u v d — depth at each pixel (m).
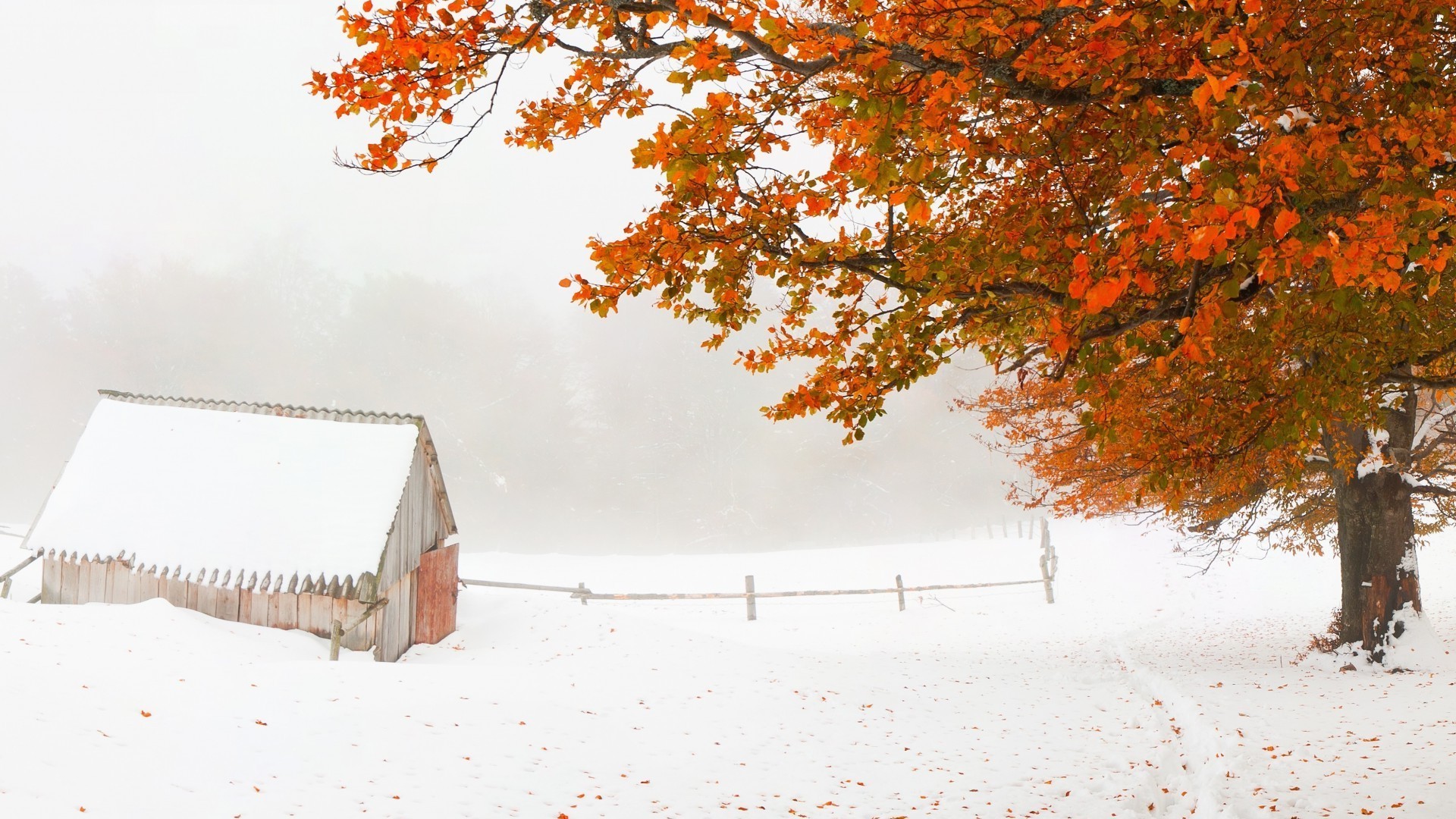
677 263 5.28
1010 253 5.00
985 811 7.80
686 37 4.14
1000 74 4.30
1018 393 15.30
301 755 8.04
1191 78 4.12
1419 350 5.87
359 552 14.27
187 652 11.45
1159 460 6.04
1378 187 3.86
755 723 11.28
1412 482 14.45
